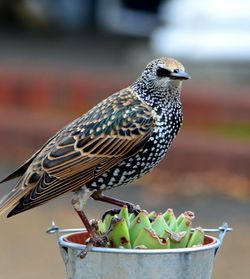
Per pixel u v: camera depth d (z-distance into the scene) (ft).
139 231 17.34
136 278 16.67
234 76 75.77
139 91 21.25
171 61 21.03
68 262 17.46
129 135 20.66
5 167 56.54
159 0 108.78
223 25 76.43
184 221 17.47
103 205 45.47
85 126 20.76
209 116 61.98
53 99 68.80
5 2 118.62
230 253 38.75
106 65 95.09
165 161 53.52
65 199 46.73
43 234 41.78
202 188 50.26
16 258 38.52
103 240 17.47
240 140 57.57
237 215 44.91
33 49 105.81
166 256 16.57
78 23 119.55
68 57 100.94
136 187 50.06
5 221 43.62
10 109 67.41
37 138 59.98
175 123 21.20
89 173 20.36
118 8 114.01
